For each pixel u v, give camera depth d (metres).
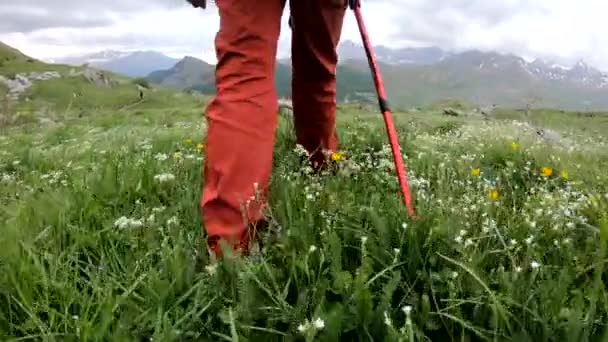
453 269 2.23
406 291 2.12
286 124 4.96
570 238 2.58
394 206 2.69
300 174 3.65
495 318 1.82
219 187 2.56
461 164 4.48
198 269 2.42
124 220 2.61
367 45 3.43
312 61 3.60
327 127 3.88
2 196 4.20
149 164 4.00
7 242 2.44
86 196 3.09
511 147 5.87
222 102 2.67
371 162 4.38
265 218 2.67
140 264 2.39
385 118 3.24
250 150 2.61
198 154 5.02
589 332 1.80
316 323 1.73
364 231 2.46
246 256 2.45
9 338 1.96
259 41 2.70
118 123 14.88
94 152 6.08
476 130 9.19
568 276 2.03
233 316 1.93
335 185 3.40
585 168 5.41
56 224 2.78
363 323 1.88
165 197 3.38
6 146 9.66
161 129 9.21
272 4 2.74
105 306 1.99
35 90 108.31
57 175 4.19
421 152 4.79
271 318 1.96
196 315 1.97
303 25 3.46
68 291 2.17
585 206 3.15
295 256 2.27
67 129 10.97
